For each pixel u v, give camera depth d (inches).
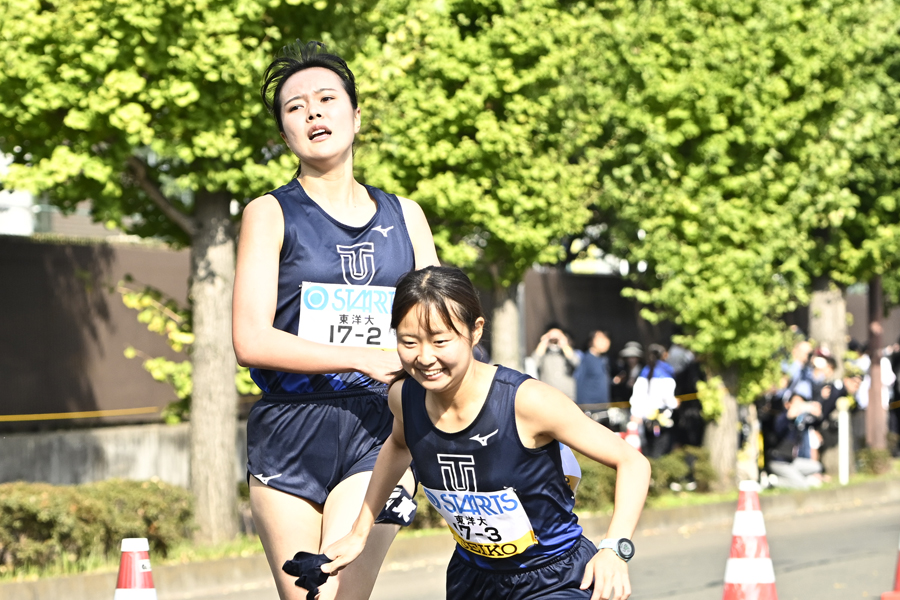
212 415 654.5
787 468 1011.9
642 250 944.9
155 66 574.6
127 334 908.0
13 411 834.2
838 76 960.9
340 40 631.2
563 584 216.7
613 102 907.4
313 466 233.3
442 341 199.3
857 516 878.4
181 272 949.8
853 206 1058.1
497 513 212.7
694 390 1012.5
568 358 1021.2
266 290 227.5
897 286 1232.2
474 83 735.7
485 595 223.5
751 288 928.3
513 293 861.8
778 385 994.1
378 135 699.4
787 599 535.2
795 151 965.8
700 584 583.5
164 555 610.9
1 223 1067.9
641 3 923.4
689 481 967.6
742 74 916.6
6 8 553.6
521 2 775.1
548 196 789.2
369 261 236.7
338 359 219.3
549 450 210.8
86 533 574.6
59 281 867.4
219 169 617.6
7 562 548.7
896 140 1020.5
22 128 589.9
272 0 578.9
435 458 213.8
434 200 735.1
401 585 597.9
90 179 622.8
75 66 568.4
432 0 711.7
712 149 920.3
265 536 235.6
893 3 979.9
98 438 877.2
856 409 1285.7
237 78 575.2
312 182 237.8
